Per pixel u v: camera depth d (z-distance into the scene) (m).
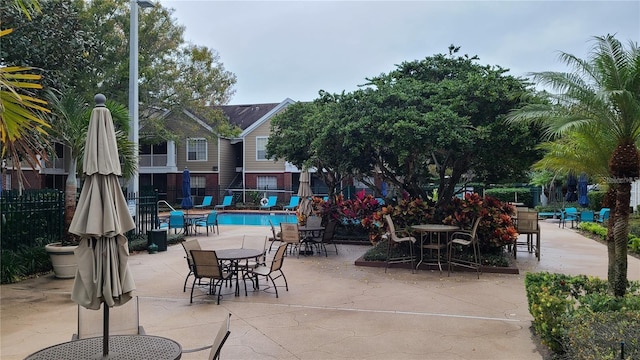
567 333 3.99
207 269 7.15
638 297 5.17
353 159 11.27
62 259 8.96
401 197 12.70
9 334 5.74
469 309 6.81
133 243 12.41
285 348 5.22
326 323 6.14
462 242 9.63
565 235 16.59
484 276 9.27
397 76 12.35
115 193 3.87
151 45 23.47
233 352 5.11
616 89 5.57
